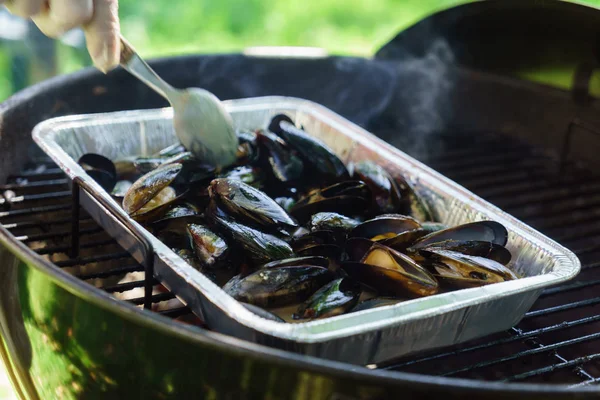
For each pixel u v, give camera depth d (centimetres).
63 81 101
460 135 112
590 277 90
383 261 74
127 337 67
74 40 136
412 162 89
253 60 111
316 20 233
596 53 98
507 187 101
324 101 115
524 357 77
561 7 96
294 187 86
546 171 105
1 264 76
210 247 76
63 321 70
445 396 62
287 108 99
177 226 79
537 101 106
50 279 69
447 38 109
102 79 104
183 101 85
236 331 68
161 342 66
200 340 63
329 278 75
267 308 73
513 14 101
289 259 74
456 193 84
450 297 70
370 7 243
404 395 63
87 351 70
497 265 75
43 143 85
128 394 70
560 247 77
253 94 113
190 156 85
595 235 93
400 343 70
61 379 73
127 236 76
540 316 84
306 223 83
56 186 97
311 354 67
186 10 231
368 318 67
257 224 78
